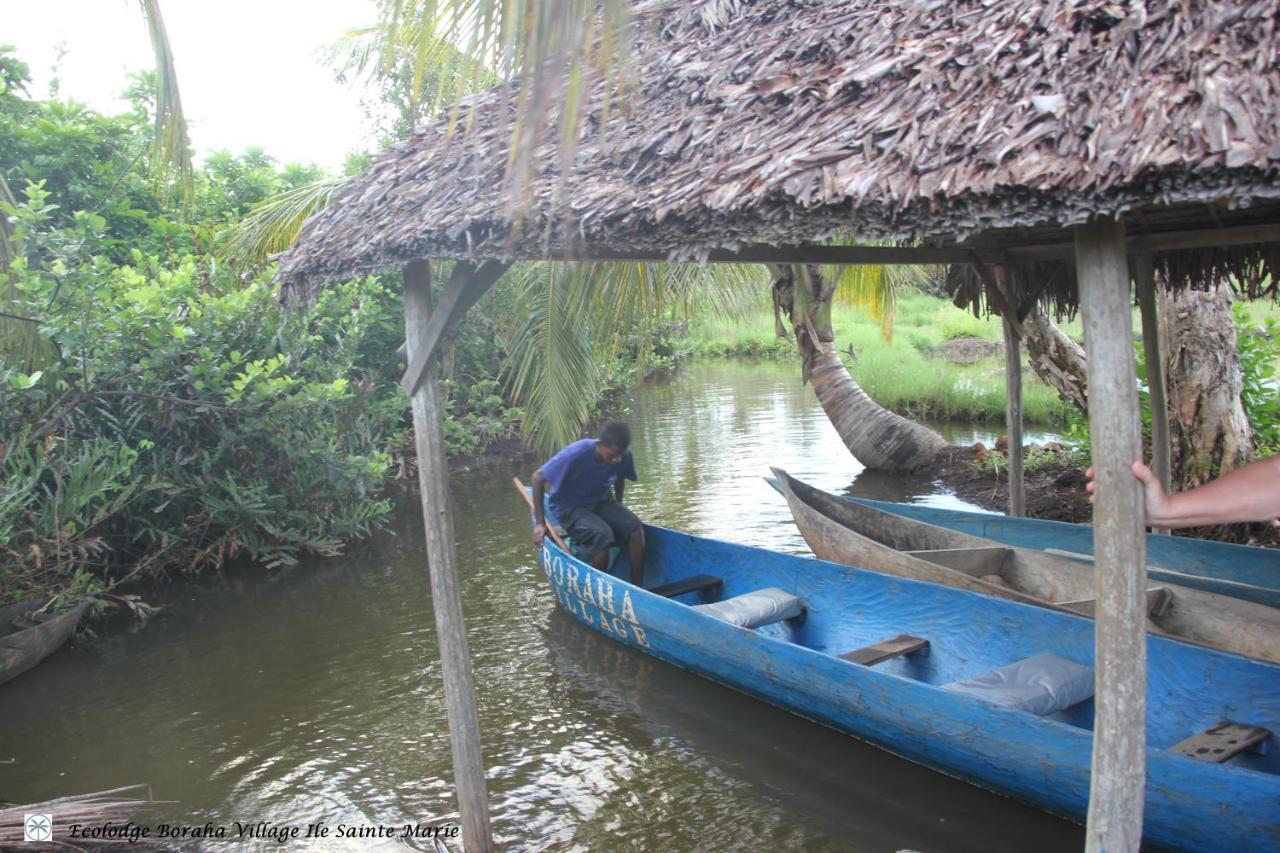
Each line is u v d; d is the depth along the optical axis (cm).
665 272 869
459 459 1264
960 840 399
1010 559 611
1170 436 761
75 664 639
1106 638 239
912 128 238
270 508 838
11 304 689
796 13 368
